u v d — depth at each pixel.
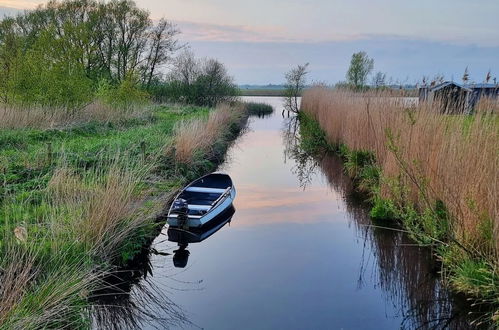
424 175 6.84
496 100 7.00
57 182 7.16
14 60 14.77
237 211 9.73
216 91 33.53
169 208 8.62
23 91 14.34
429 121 7.88
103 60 30.31
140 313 5.46
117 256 6.16
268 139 22.44
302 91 36.16
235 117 24.72
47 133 12.12
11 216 6.27
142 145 10.81
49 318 4.29
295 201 10.55
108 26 30.38
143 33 31.95
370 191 10.20
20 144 10.90
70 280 4.78
